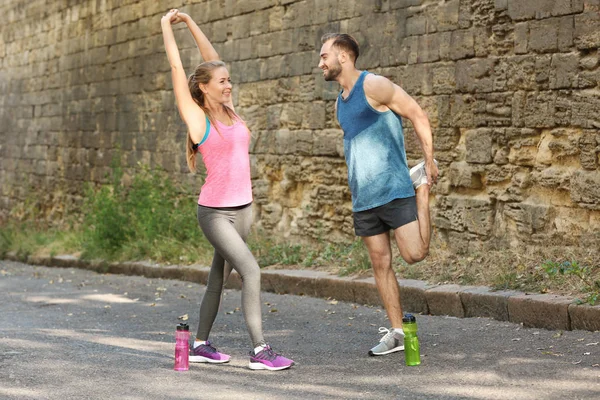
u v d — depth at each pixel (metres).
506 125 9.58
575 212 8.91
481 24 9.80
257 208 13.88
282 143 13.21
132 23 17.80
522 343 6.67
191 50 15.77
